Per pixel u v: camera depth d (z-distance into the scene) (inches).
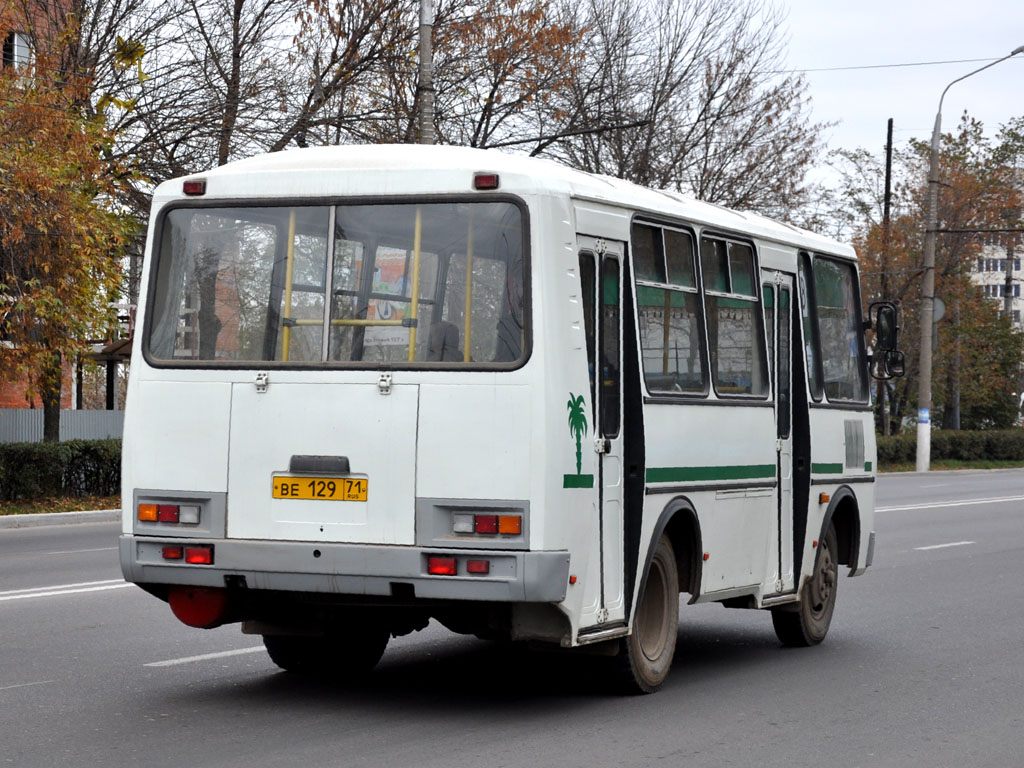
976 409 2476.6
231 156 1071.0
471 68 1198.3
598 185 320.2
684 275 354.6
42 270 860.0
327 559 295.7
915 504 1122.7
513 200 297.4
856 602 540.4
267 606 322.0
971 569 653.9
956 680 377.1
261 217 315.6
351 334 305.0
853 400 469.7
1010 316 2225.6
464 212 300.8
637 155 1425.9
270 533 303.3
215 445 308.7
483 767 263.6
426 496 293.1
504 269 296.4
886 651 427.5
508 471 289.3
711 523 362.0
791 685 366.9
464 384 293.4
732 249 384.2
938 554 721.6
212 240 318.7
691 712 325.4
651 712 323.9
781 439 409.4
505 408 290.8
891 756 285.3
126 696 328.2
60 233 844.0
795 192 1517.0
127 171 991.6
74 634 415.5
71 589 513.3
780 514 407.5
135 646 396.8
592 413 305.0
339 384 301.0
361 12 1143.0
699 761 275.6
